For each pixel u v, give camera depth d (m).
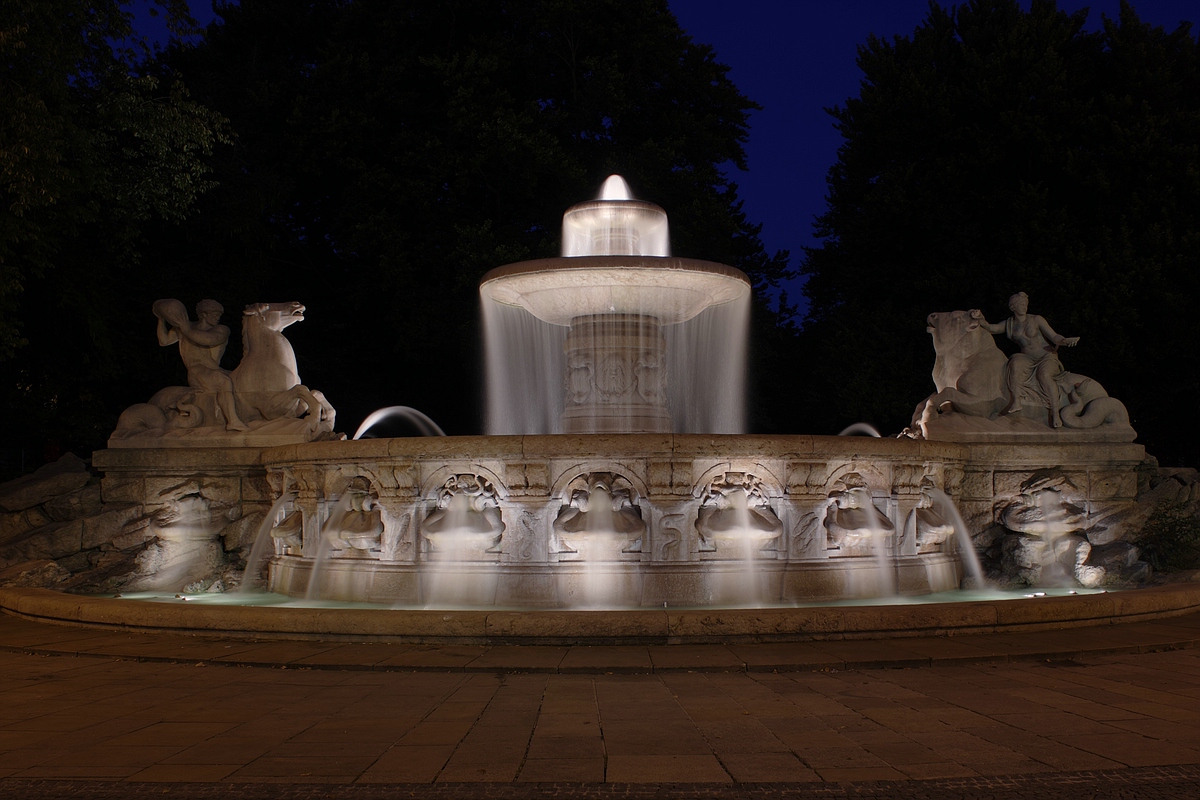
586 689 5.57
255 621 7.27
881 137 30.78
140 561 10.91
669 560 8.51
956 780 3.88
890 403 28.38
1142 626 7.66
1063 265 26.14
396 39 28.53
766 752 4.28
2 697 5.43
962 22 31.92
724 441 8.59
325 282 30.20
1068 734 4.56
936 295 28.58
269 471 10.80
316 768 4.06
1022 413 12.08
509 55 28.75
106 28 17.33
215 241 23.78
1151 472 12.17
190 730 4.69
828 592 8.80
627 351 11.08
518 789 3.80
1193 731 4.61
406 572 8.77
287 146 27.98
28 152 13.83
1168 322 24.17
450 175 27.16
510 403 21.69
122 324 21.75
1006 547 11.02
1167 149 25.47
